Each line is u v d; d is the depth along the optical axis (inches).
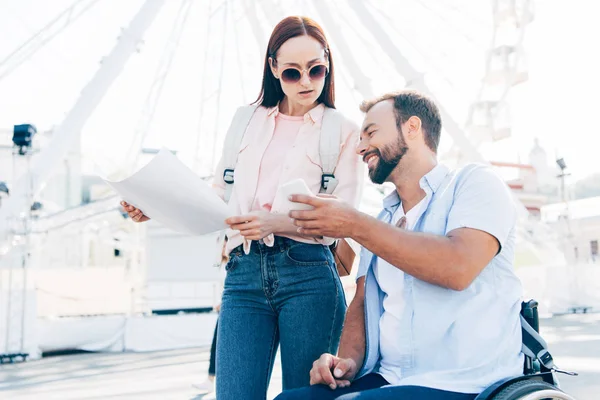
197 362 314.5
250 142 74.5
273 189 73.1
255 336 70.2
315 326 69.6
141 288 537.3
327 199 55.4
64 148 338.3
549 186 1179.3
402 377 58.6
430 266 54.7
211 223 64.2
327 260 71.5
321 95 75.8
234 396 68.7
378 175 64.3
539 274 589.0
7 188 362.9
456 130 373.1
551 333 393.7
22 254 350.9
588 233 909.2
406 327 59.2
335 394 58.0
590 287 660.7
